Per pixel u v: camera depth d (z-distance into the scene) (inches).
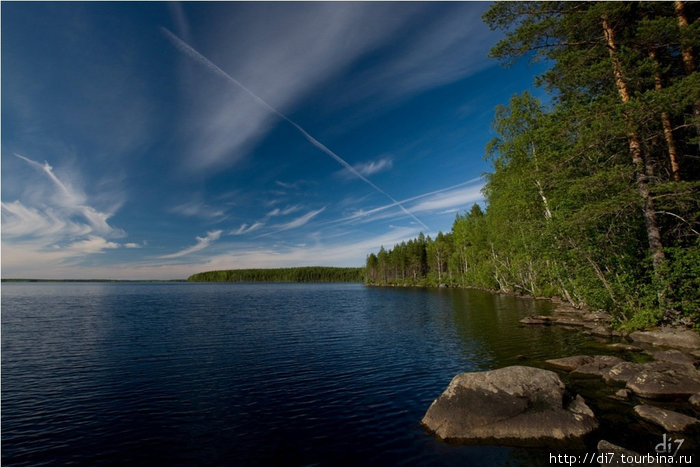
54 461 341.4
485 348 769.6
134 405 488.1
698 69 731.4
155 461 337.4
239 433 394.3
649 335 717.3
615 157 814.5
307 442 367.6
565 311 1258.0
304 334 1083.9
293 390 542.9
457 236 3472.0
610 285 880.9
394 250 6205.7
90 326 1304.1
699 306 688.4
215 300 2906.0
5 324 1370.6
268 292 4532.5
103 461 339.9
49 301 2815.0
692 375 453.1
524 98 1311.5
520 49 820.6
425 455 331.0
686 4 738.8
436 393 509.0
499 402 386.0
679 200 700.7
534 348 739.4
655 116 693.9
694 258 688.4
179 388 561.3
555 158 837.2
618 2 705.6
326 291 4658.0
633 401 422.6
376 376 605.3
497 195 1701.5
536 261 1768.0
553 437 342.6
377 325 1251.2
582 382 498.3
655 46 748.6
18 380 612.1
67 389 561.6
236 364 712.4
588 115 735.1
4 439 387.9
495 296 2287.2
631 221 839.1
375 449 346.9
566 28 777.6
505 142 1376.7
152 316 1656.0
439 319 1307.8
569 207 928.9
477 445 343.6
